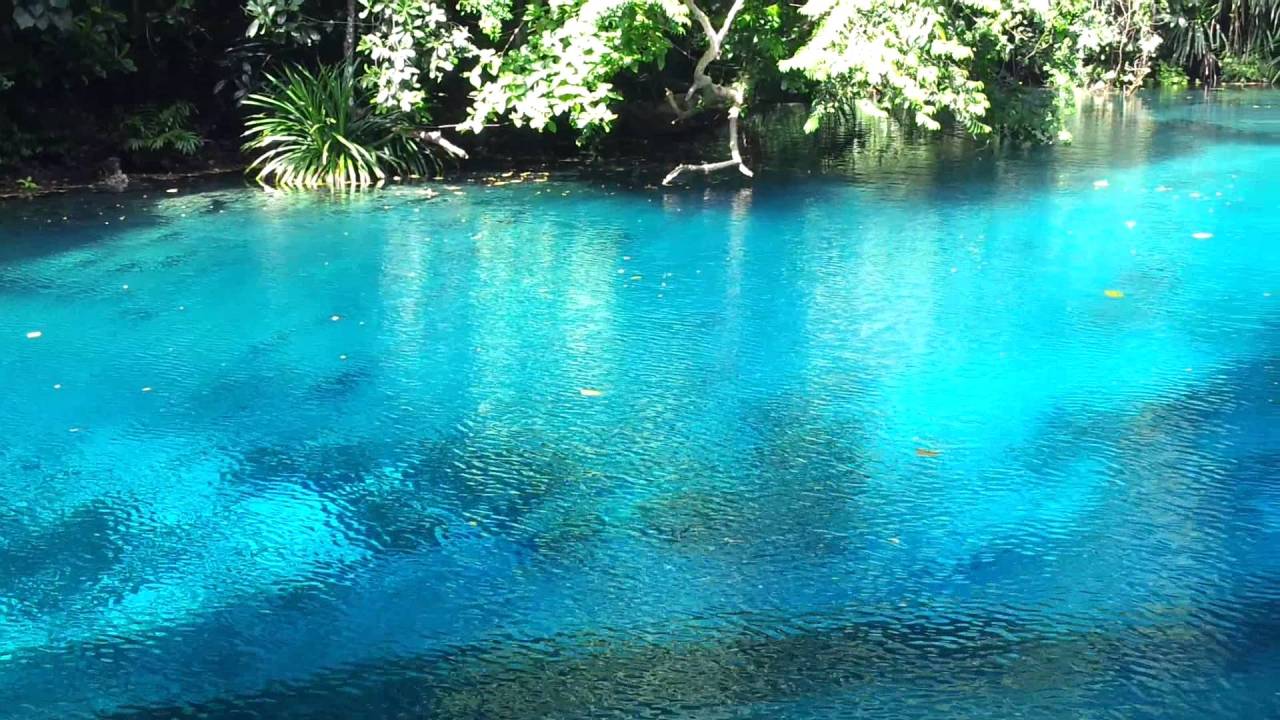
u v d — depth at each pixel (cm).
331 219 961
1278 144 1402
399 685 314
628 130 1435
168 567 383
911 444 480
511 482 447
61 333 639
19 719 301
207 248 845
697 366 580
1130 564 377
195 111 1264
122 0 1236
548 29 1125
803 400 531
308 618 350
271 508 426
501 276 763
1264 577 366
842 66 1001
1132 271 757
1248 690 304
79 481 450
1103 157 1304
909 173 1210
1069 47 1320
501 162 1298
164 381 562
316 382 561
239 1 1297
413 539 402
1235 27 2616
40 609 357
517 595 363
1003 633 336
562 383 557
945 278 746
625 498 432
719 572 376
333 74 1170
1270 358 579
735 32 1210
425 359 594
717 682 313
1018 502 424
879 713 296
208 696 310
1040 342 609
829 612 349
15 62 1134
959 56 1027
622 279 754
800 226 923
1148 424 496
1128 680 310
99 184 1126
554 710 301
